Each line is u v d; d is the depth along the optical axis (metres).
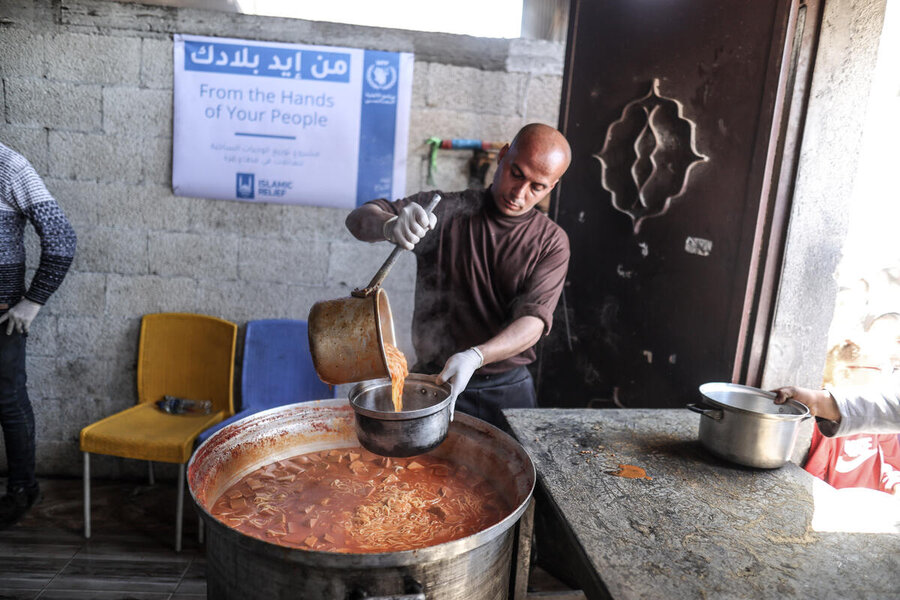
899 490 2.04
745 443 1.34
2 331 2.31
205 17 2.54
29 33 2.50
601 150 2.20
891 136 2.59
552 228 1.92
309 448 1.57
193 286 2.75
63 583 2.17
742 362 1.87
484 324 1.97
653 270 2.08
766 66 1.72
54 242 2.32
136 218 2.68
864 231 2.60
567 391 2.46
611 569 0.99
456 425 1.57
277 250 2.74
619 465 1.36
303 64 2.58
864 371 2.38
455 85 2.65
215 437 1.37
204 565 2.33
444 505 1.33
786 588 0.96
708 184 1.90
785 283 1.83
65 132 2.59
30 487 2.49
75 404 2.81
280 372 2.68
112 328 2.76
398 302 2.79
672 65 1.96
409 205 1.41
